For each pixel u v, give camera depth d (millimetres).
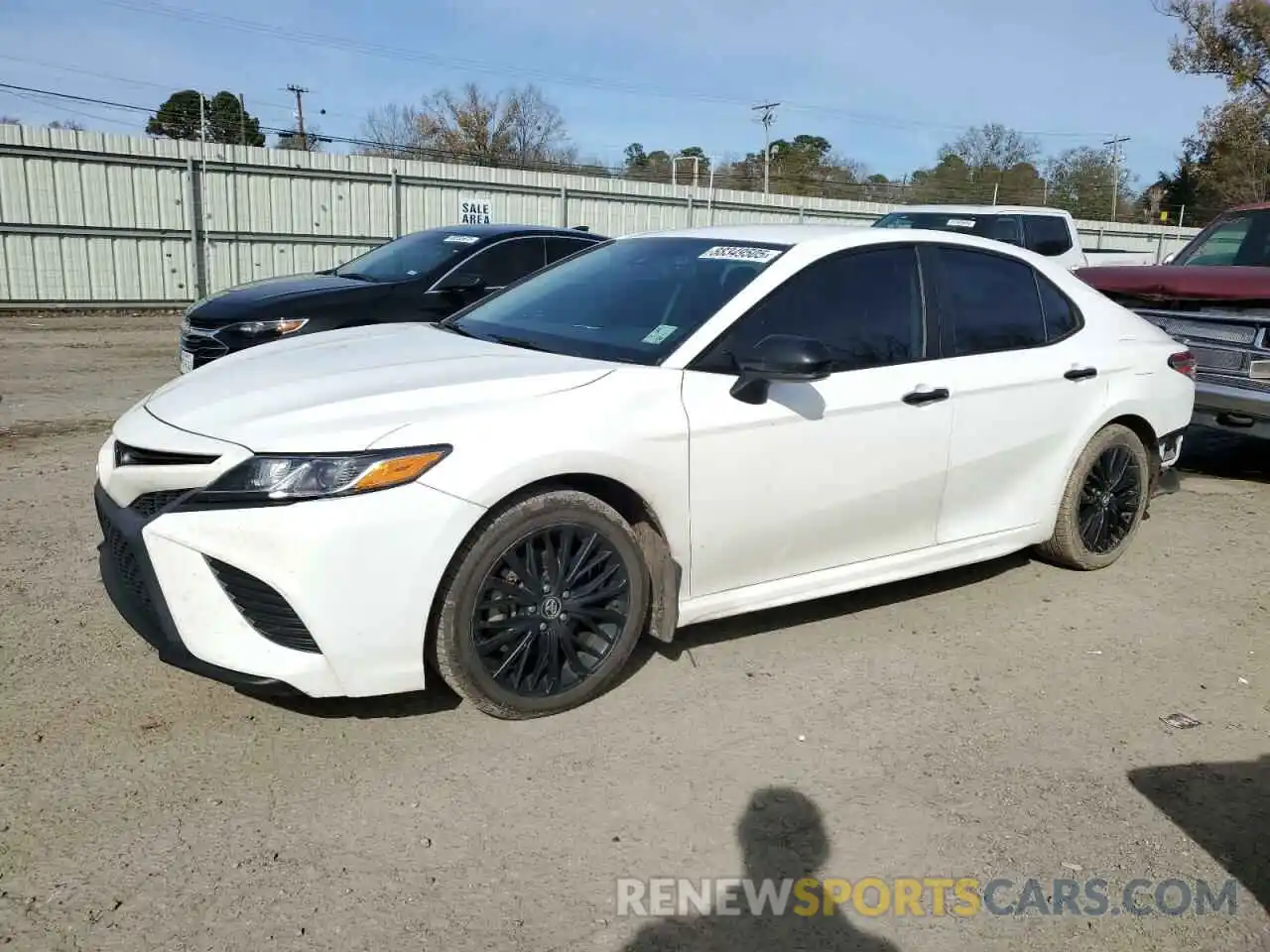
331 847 2797
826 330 4027
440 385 3379
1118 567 5324
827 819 3014
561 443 3312
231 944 2428
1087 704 3807
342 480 3029
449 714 3512
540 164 52875
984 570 5211
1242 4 34312
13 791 2982
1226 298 6672
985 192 60938
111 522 3303
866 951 2496
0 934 2422
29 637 3973
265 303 7586
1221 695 3924
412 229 21016
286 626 3064
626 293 4203
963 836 2961
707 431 3621
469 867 2738
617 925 2543
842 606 4656
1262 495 6926
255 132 50344
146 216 18125
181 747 3254
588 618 3523
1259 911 2691
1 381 10016
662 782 3164
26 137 16828
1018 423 4582
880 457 4098
